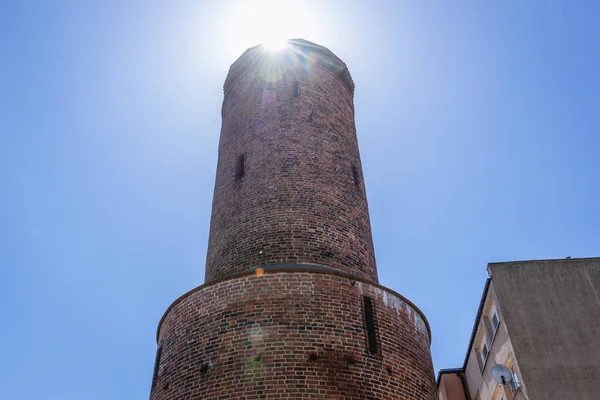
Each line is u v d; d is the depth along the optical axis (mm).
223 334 14984
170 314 17000
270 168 20500
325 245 18562
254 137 21953
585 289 19594
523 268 20266
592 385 17438
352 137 23891
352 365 14461
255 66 25047
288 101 22906
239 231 19203
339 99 24531
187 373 14883
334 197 20172
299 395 13570
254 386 13758
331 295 15547
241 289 15648
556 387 17438
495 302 20188
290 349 14312
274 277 15641
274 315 14945
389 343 15594
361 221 20672
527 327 18781
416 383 15555
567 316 18984
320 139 21859
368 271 19328
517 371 18453
